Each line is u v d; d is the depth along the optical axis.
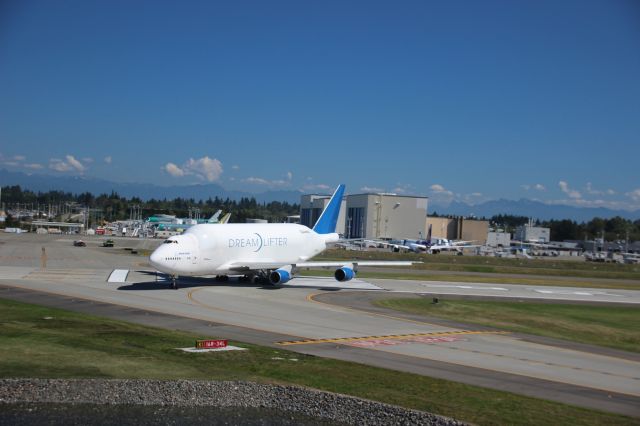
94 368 24.19
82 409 20.11
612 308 66.06
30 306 43.78
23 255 97.12
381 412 20.69
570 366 31.92
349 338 36.78
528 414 21.36
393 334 39.28
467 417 20.59
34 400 20.56
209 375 24.27
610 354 37.06
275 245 69.88
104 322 37.75
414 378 26.33
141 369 24.53
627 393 26.23
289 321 42.53
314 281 73.56
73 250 116.31
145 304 47.72
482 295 70.38
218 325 39.31
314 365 27.80
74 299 48.88
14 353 26.02
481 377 27.56
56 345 28.45
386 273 93.88
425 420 19.97
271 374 25.38
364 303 55.72
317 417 20.38
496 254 192.00
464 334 41.16
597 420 21.17
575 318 56.62
